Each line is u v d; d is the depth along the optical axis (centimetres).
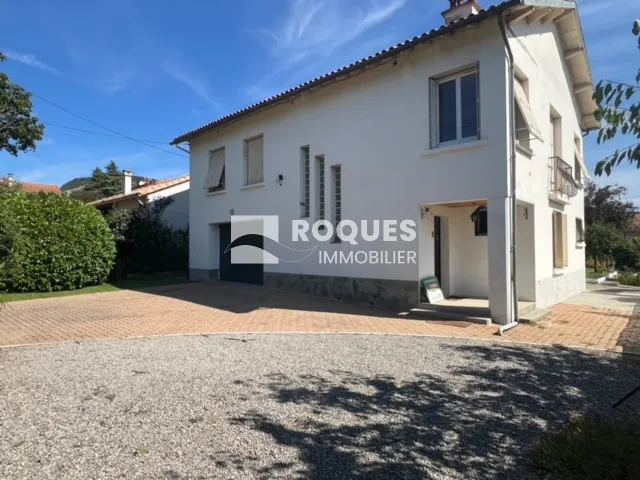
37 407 424
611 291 1499
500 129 864
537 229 1031
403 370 551
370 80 1101
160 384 494
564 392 475
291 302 1139
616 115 319
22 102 2217
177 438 359
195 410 419
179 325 847
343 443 353
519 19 905
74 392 468
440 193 951
